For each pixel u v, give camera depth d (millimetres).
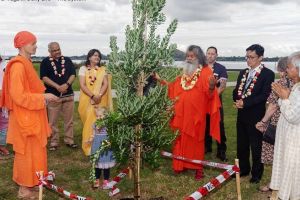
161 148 5137
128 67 4621
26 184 5711
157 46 4703
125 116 4668
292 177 4902
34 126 5590
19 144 5598
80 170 7340
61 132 10508
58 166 7574
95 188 6395
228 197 6062
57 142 8727
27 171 5676
